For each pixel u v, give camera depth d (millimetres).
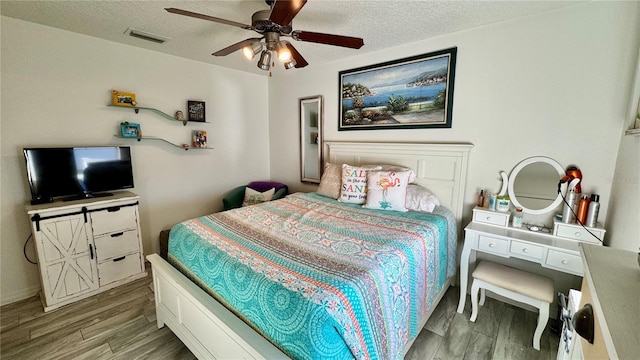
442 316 2129
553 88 2006
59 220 2195
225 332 1282
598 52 1828
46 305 2188
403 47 2688
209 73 3445
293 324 1090
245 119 3908
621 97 1776
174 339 1898
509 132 2219
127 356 1747
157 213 3152
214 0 1871
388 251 1568
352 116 3180
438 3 1884
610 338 531
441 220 2184
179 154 3273
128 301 2338
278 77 3949
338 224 2061
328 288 1171
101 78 2623
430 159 2613
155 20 2189
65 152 2340
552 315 2135
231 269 1417
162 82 3041
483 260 2316
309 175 3789
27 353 1769
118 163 2645
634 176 1482
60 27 2334
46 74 2336
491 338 1886
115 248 2523
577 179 1922
